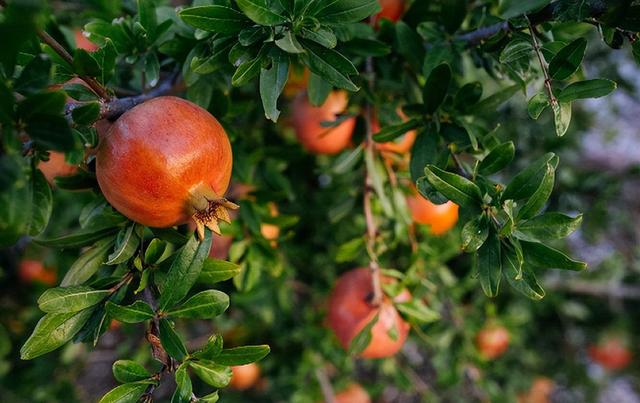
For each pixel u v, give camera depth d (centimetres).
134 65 69
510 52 60
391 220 83
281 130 97
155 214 54
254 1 54
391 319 75
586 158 157
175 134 53
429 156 67
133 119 53
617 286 149
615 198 136
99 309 56
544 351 162
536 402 151
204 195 54
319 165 105
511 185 57
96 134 53
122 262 57
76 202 107
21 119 47
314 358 115
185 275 55
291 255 107
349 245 79
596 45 139
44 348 53
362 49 70
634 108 183
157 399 143
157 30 66
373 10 57
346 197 88
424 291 85
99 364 169
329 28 57
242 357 55
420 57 72
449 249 103
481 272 57
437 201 58
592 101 151
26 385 121
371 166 77
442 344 111
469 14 75
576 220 56
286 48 55
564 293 147
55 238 57
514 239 55
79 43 82
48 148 49
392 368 115
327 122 76
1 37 43
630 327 153
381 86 77
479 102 67
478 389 125
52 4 82
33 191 50
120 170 53
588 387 157
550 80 58
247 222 77
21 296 122
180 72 70
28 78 48
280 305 117
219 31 57
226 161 56
